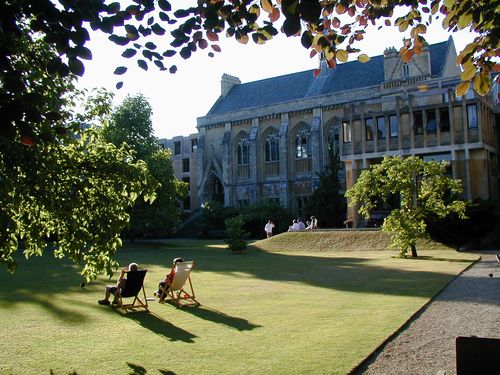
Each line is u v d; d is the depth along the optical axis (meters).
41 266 23.39
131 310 12.15
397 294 13.76
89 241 8.02
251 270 21.19
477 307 11.73
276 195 59.62
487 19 4.93
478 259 23.36
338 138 55.31
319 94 58.62
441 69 48.53
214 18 5.01
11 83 4.16
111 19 4.79
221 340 9.12
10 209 7.08
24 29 6.26
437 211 25.06
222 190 67.06
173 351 8.47
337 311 11.53
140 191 8.38
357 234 34.28
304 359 7.78
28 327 10.38
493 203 29.61
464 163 38.53
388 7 5.96
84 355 8.35
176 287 13.12
